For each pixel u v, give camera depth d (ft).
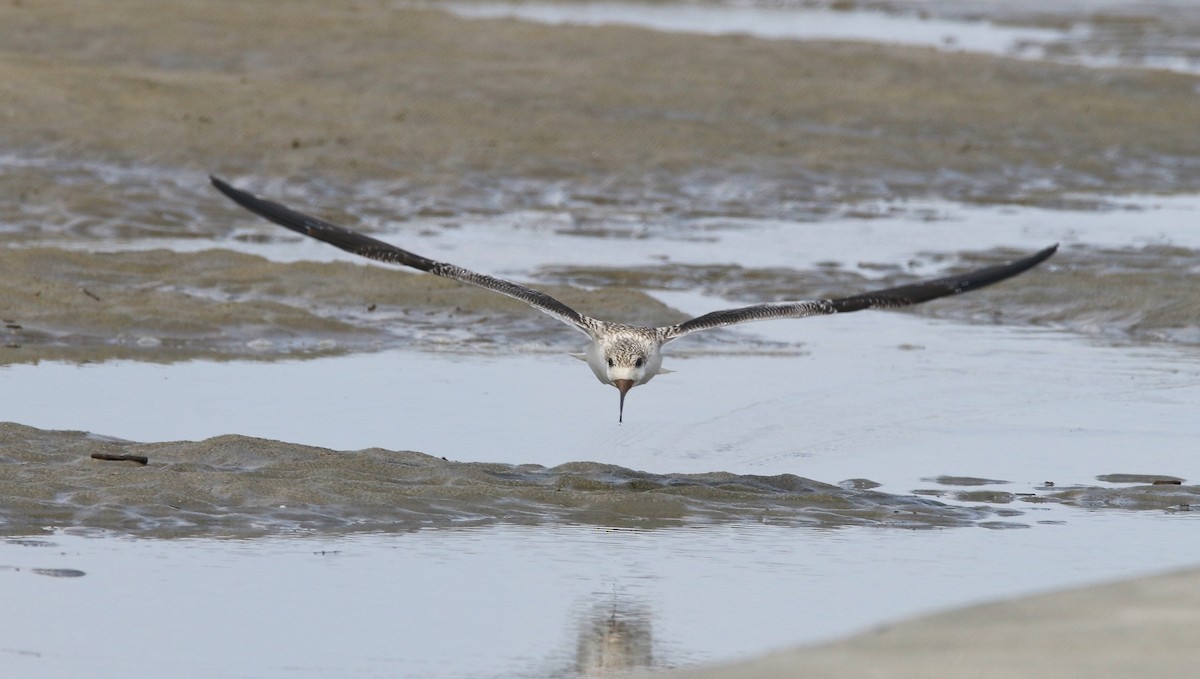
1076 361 57.98
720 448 45.01
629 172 94.63
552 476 40.52
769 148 100.58
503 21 131.34
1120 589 24.18
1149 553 34.96
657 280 71.67
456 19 131.44
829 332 63.21
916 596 31.50
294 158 90.68
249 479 37.63
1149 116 115.55
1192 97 123.54
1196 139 111.55
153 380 51.26
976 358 58.29
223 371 53.11
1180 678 19.93
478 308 64.08
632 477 40.86
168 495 36.47
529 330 61.93
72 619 29.04
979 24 184.96
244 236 79.05
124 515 35.37
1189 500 39.68
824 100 112.06
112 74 101.30
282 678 26.45
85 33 117.60
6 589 30.58
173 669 26.71
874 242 81.66
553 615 29.96
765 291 70.08
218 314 59.62
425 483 38.88
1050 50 158.40
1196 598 23.48
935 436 46.62
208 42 117.80
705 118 106.63
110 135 90.43
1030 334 63.62
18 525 34.60
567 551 34.42
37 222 77.77
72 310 58.70
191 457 40.19
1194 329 64.03
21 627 28.55
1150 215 91.09
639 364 34.60
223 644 27.99
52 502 35.91
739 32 157.28
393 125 97.71
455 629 29.04
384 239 78.89
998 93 117.80
